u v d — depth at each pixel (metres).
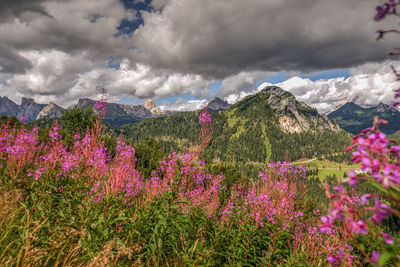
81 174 5.45
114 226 4.75
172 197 5.51
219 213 7.22
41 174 5.29
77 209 4.95
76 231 4.28
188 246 5.15
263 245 6.14
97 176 5.38
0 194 5.46
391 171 1.32
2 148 6.72
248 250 5.69
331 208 1.66
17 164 6.42
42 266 3.73
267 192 6.83
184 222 5.81
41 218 4.51
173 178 5.74
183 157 6.07
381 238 1.53
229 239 6.23
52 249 3.65
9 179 5.97
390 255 1.53
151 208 5.35
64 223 4.45
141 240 5.03
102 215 4.37
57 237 4.16
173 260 5.19
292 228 6.36
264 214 6.36
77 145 6.34
